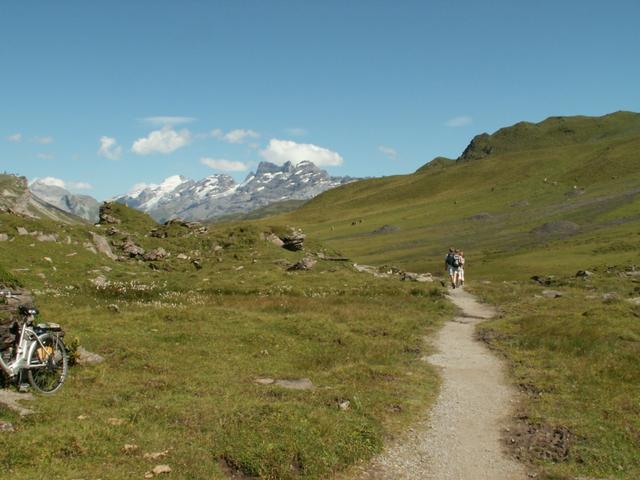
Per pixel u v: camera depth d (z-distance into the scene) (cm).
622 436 1331
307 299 3744
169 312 2623
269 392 1541
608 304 3206
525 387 1783
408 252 10938
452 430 1379
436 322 3102
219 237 6512
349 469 1120
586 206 13275
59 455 1022
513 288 4709
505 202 16275
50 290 3681
